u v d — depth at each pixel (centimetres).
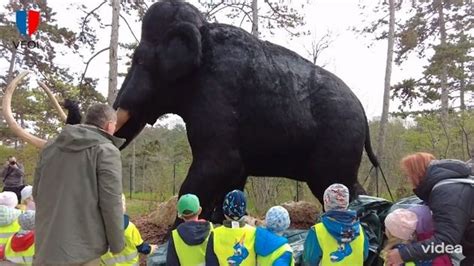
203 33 616
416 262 367
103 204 346
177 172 1772
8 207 518
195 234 412
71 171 349
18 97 2669
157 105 625
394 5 1877
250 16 1630
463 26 2572
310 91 638
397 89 2508
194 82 604
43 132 2466
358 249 420
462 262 361
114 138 372
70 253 338
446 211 340
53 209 348
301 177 671
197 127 593
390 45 1833
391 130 2183
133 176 2669
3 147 2653
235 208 399
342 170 636
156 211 859
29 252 488
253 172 659
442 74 2559
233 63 603
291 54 661
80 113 516
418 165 369
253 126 605
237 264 390
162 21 614
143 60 612
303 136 626
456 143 1780
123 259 469
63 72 2591
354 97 671
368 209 545
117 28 1386
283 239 396
